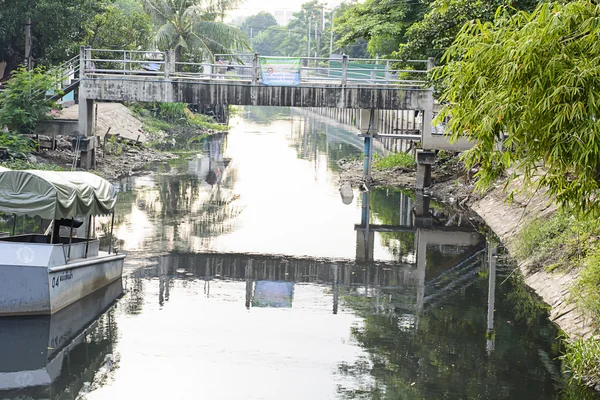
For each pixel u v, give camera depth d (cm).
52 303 1537
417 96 2988
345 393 1249
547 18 961
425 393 1257
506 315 1680
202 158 4391
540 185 1052
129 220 2556
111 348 1410
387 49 4700
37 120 3070
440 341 1516
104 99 3044
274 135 6284
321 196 3231
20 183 1535
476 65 1028
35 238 1681
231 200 3045
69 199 1580
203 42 5350
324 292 1850
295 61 2912
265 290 1842
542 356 1433
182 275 1936
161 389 1240
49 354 1368
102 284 1777
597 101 902
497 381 1310
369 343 1495
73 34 3903
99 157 3625
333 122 8319
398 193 3328
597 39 925
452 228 2633
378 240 2436
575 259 1777
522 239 2155
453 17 2486
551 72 924
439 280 1981
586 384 1291
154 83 2947
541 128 954
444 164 3594
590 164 942
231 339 1485
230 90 2923
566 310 1617
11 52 3891
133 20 4625
